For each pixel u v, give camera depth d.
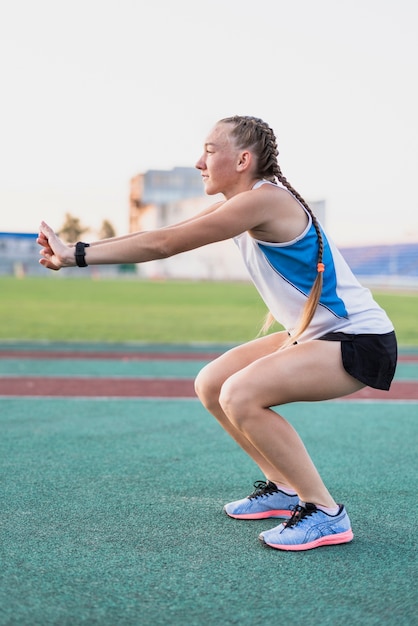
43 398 6.67
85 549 2.89
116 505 3.50
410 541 3.06
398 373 9.05
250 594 2.49
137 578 2.61
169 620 2.28
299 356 2.88
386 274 41.69
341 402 6.83
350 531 3.03
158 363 9.63
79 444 4.85
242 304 21.70
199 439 5.08
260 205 2.78
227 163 2.96
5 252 40.56
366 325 2.91
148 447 4.80
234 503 3.37
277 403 2.92
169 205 47.66
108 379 8.00
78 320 16.61
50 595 2.44
